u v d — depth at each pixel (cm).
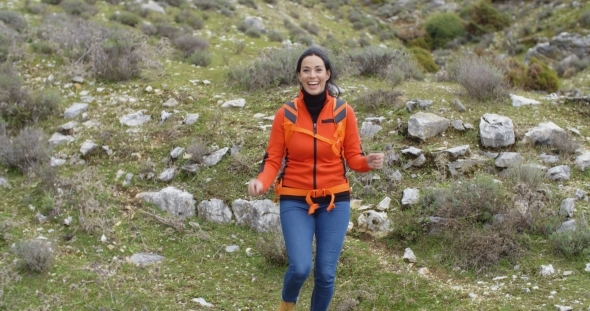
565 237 523
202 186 675
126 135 795
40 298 495
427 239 566
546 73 1244
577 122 801
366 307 492
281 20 2278
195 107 887
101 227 607
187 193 660
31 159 734
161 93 937
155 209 650
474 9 2894
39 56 1113
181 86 976
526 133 717
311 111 401
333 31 2506
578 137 748
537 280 497
